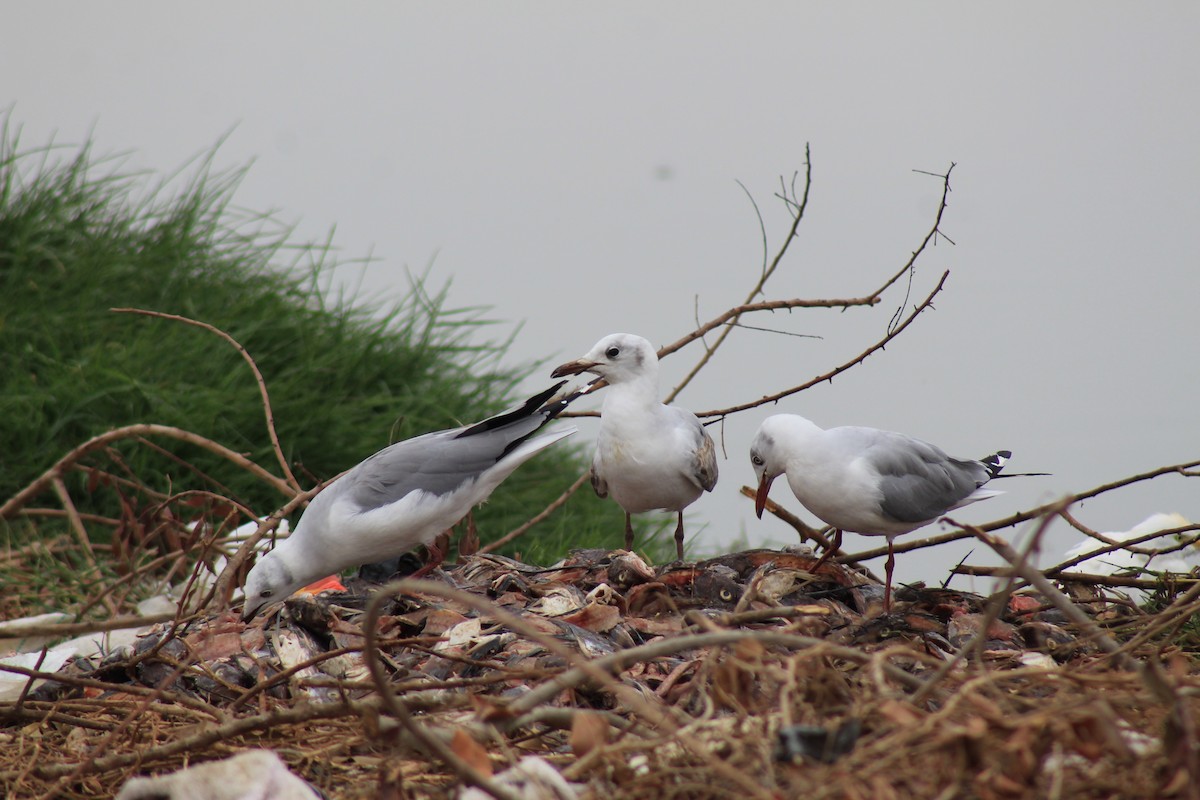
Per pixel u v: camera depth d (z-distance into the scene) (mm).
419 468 10469
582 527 17172
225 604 10445
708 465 11727
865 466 9875
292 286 19172
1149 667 6094
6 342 16609
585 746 6633
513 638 9109
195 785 6395
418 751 7320
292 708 7801
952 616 9781
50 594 13078
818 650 6578
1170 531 10188
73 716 8578
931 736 6027
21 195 19016
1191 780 5562
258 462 15859
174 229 19297
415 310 19734
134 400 15812
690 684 8039
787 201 12742
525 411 11062
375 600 6281
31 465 15266
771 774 5859
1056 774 5582
